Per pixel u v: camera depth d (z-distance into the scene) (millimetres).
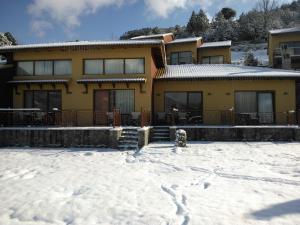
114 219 6402
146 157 13266
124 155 14289
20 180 9758
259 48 52469
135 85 20312
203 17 64000
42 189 8656
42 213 6805
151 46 19875
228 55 37781
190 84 21656
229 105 21266
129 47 20094
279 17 68625
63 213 6785
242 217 6352
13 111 20297
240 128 17797
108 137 16812
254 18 64250
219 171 10438
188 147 15609
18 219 6527
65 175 10367
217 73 21734
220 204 7148
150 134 17891
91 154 14617
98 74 20594
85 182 9359
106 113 19719
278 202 7219
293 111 19531
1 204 7434
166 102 21891
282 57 30234
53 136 17344
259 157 12828
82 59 20719
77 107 20625
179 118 20344
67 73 21062
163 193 8117
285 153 13656
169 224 6086
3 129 17781
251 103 21281
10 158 13945
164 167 11258
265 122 20703
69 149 16422
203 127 17984
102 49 20594
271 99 21219
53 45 20359
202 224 6031
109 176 10086
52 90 21094
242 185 8727
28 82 20281
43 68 21250
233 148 15211
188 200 7461
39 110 20375
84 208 7043
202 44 40469
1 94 20359
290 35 33406
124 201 7484
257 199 7465
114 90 20578
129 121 20156
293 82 20969
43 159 13633
